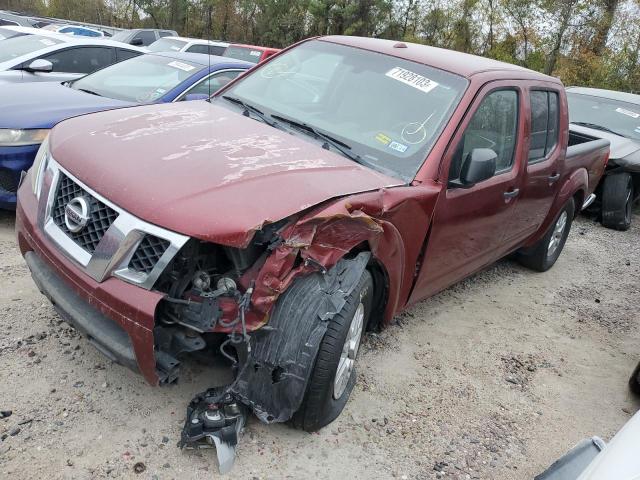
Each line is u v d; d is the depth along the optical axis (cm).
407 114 385
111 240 264
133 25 3625
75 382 317
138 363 260
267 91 429
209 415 273
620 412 390
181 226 252
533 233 559
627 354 473
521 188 462
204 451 284
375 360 391
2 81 709
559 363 441
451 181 369
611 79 2177
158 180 273
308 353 267
